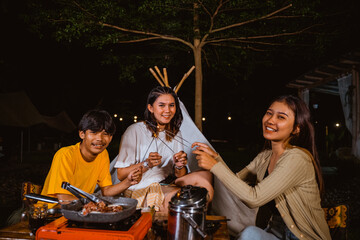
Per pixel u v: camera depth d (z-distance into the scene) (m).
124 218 1.67
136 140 3.12
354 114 12.38
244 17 7.02
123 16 6.92
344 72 13.02
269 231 2.26
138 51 9.20
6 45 17.94
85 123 2.27
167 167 3.20
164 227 1.95
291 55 8.46
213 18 7.25
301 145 2.32
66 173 2.29
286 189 2.08
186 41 7.94
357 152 12.14
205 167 2.09
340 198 7.46
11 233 1.83
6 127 16.72
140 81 14.96
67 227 1.63
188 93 18.17
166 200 2.91
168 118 3.00
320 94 24.23
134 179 2.34
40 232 1.60
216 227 1.94
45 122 19.11
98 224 1.63
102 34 7.35
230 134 33.44
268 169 2.47
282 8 6.68
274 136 2.25
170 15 7.80
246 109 27.02
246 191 1.99
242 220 3.33
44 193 2.41
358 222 5.34
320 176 2.26
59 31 6.46
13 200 6.87
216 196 3.48
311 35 7.57
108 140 2.34
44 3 6.86
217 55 8.88
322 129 23.94
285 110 2.21
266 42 7.79
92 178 2.52
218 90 26.42
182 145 3.31
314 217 2.13
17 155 20.52
